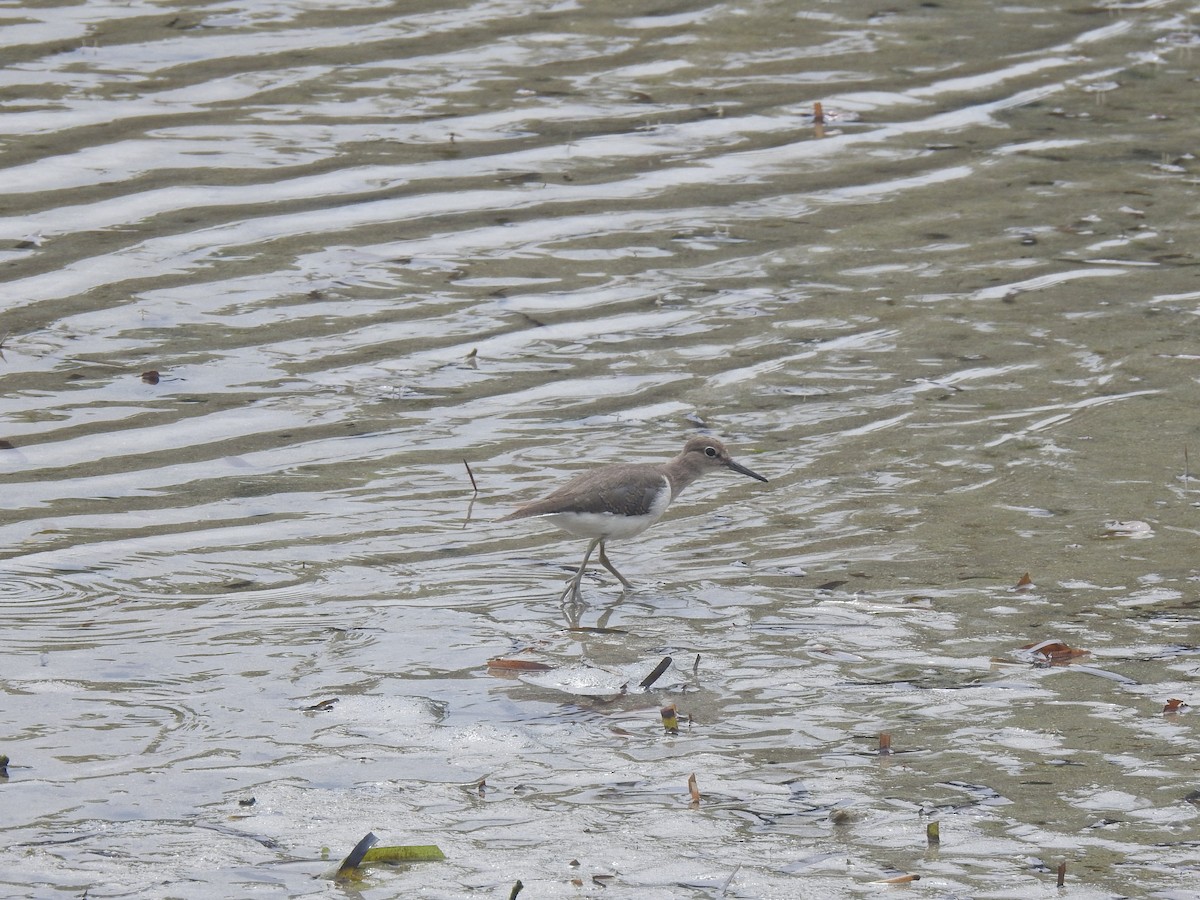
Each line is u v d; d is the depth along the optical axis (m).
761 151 22.34
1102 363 16.94
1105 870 8.60
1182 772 9.71
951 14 27.48
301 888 8.52
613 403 16.44
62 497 14.44
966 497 14.36
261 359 17.17
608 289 18.80
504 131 22.58
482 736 10.39
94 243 19.25
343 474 15.03
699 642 11.89
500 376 16.95
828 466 15.10
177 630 12.12
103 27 25.09
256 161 21.36
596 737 10.39
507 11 26.75
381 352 17.39
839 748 10.16
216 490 14.68
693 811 9.34
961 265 19.34
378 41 25.19
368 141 22.06
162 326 17.69
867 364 17.12
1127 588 12.53
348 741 10.36
